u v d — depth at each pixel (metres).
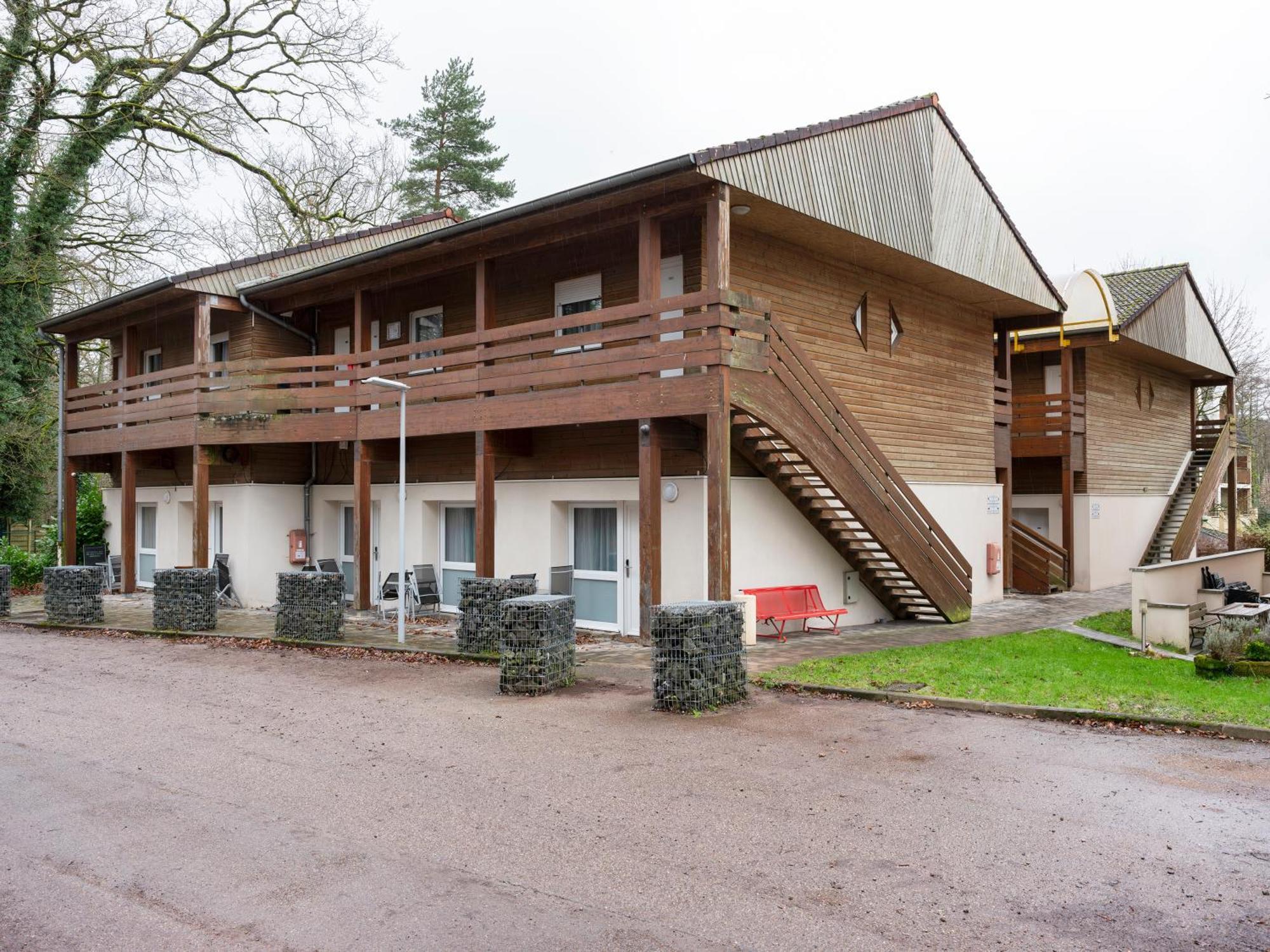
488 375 13.51
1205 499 24.53
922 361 16.62
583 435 13.93
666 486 12.95
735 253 12.87
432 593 15.44
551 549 14.34
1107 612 16.69
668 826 5.57
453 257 14.36
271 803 6.14
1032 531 20.81
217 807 6.07
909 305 16.38
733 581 12.76
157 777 6.73
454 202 39.72
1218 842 5.20
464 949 4.14
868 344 15.33
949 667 10.34
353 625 14.46
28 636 14.49
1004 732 7.69
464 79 40.03
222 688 9.98
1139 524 24.42
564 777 6.58
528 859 5.14
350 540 18.25
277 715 8.68
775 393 11.82
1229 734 7.46
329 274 15.85
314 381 16.09
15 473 24.44
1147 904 4.44
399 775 6.71
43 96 22.41
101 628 14.74
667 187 11.26
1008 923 4.28
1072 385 21.62
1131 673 10.54
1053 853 5.06
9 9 21.42
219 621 15.38
